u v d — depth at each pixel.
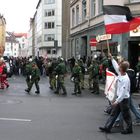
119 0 27.98
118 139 8.98
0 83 22.97
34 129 9.91
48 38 103.69
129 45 27.09
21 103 15.34
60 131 9.73
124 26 11.52
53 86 22.45
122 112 9.55
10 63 38.97
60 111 13.23
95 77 20.45
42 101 16.27
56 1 102.00
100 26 33.31
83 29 40.38
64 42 55.78
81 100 16.97
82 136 9.20
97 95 19.53
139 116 10.88
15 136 9.02
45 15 104.62
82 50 41.94
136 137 9.26
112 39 28.94
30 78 20.20
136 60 27.16
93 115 12.48
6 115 12.11
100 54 31.27
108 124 9.73
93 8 36.91
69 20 50.94
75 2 45.50
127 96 9.50
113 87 9.70
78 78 19.97
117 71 10.12
